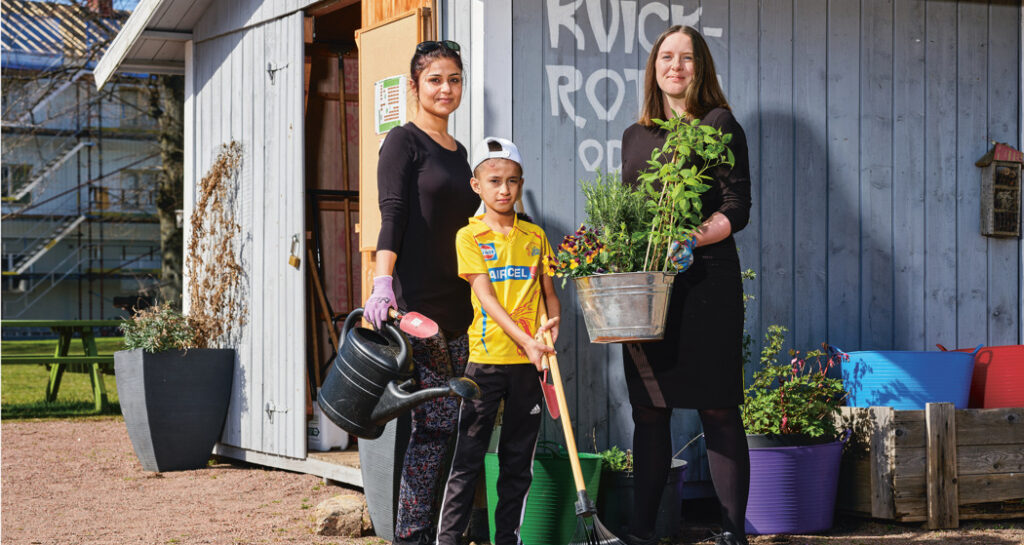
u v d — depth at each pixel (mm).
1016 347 4953
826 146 5266
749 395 4934
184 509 5219
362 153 5473
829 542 4273
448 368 3770
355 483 5574
